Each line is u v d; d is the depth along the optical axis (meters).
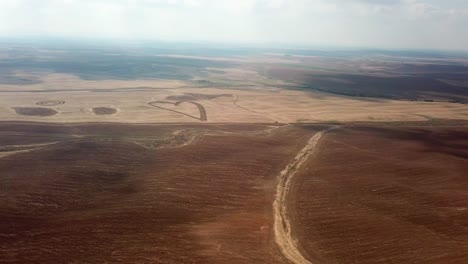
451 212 45.53
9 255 34.38
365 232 40.56
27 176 51.91
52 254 34.81
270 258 35.34
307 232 40.47
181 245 36.91
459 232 40.88
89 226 40.12
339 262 35.16
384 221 43.09
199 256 35.03
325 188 52.16
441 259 35.66
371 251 36.97
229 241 38.06
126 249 35.94
